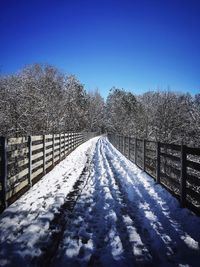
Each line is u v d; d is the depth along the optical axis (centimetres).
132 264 357
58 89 3469
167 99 2241
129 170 1151
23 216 527
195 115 2033
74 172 1077
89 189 775
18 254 375
